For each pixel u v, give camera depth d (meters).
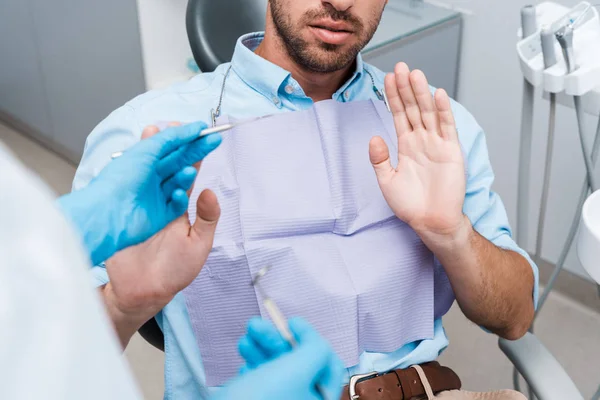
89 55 2.52
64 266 0.31
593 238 1.17
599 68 1.33
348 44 1.27
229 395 0.53
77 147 2.81
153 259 0.95
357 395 1.20
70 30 2.53
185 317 1.23
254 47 1.44
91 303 0.32
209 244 0.94
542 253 2.37
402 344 1.24
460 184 1.15
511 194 2.38
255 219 1.18
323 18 1.23
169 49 2.39
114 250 0.81
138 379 2.08
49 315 0.30
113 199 0.80
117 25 2.35
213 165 1.22
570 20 1.39
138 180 0.82
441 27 2.21
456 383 1.28
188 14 1.64
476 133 1.43
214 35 1.62
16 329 0.30
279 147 1.23
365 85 1.42
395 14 2.23
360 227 1.22
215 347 1.21
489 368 2.14
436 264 1.31
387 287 1.21
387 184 1.17
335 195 1.22
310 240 1.20
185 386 1.26
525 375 1.25
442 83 2.33
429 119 1.14
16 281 0.31
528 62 1.38
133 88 2.45
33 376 0.29
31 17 2.65
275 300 1.18
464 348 2.20
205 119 1.32
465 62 2.32
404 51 2.15
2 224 0.31
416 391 1.23
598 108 1.39
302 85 1.37
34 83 2.82
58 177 2.84
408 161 1.16
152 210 0.85
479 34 2.24
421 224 1.17
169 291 0.97
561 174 2.22
